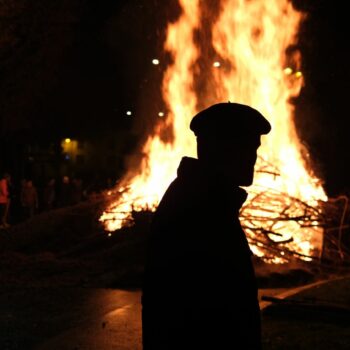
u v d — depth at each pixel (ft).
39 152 93.40
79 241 41.29
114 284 31.19
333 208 37.68
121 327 21.36
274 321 20.81
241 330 7.54
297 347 17.62
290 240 34.88
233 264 7.65
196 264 7.57
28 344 20.43
